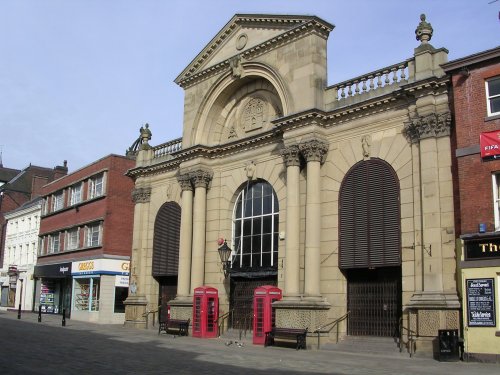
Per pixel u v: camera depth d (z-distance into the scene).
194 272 28.02
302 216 23.55
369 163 21.88
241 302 26.94
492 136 17.59
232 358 16.55
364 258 21.34
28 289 50.09
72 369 12.72
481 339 16.47
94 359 14.89
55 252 44.66
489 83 18.19
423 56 20.31
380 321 20.94
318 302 21.80
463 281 17.12
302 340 21.11
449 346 16.78
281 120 23.98
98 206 38.78
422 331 18.38
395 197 20.83
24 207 53.84
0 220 60.91
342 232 22.25
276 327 22.45
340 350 20.56
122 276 37.25
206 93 29.27
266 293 23.05
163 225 32.47
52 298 45.47
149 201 33.88
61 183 46.03
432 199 19.19
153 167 33.25
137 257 33.41
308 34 24.42
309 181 22.92
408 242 20.09
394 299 20.77
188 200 29.53
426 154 19.62
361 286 21.88
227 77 28.50
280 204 25.28
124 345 19.81
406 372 13.70
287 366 14.77
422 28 20.72
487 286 16.61
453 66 18.83
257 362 15.62
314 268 22.22
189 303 27.69
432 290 18.61
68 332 25.67
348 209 22.23
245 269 26.59
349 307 22.02
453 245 18.61
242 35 28.16
